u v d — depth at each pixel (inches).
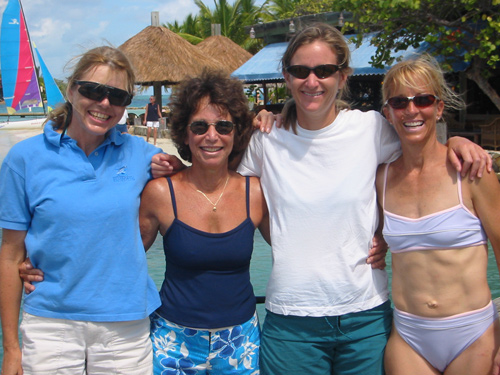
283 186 111.0
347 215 107.8
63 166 101.3
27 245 102.3
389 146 113.0
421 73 102.0
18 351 104.5
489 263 253.6
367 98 634.8
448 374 107.5
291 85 109.7
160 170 112.0
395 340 110.7
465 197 102.3
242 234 110.7
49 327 102.0
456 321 102.8
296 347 110.7
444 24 397.4
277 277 110.7
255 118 116.3
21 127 966.4
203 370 111.4
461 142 104.5
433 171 105.7
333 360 115.7
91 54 101.7
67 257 100.3
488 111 569.3
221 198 112.6
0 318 105.2
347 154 109.6
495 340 103.0
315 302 108.2
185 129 113.3
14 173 100.4
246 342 112.8
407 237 105.8
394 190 110.2
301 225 108.7
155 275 251.6
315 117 109.0
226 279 109.6
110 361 105.0
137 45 808.9
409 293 107.0
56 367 101.8
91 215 100.7
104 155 106.6
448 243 102.0
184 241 108.4
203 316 108.6
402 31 421.4
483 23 414.3
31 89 1048.8
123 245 103.8
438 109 107.0
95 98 99.5
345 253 107.9
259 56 672.4
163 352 110.8
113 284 102.9
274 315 112.7
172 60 792.9
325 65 105.4
